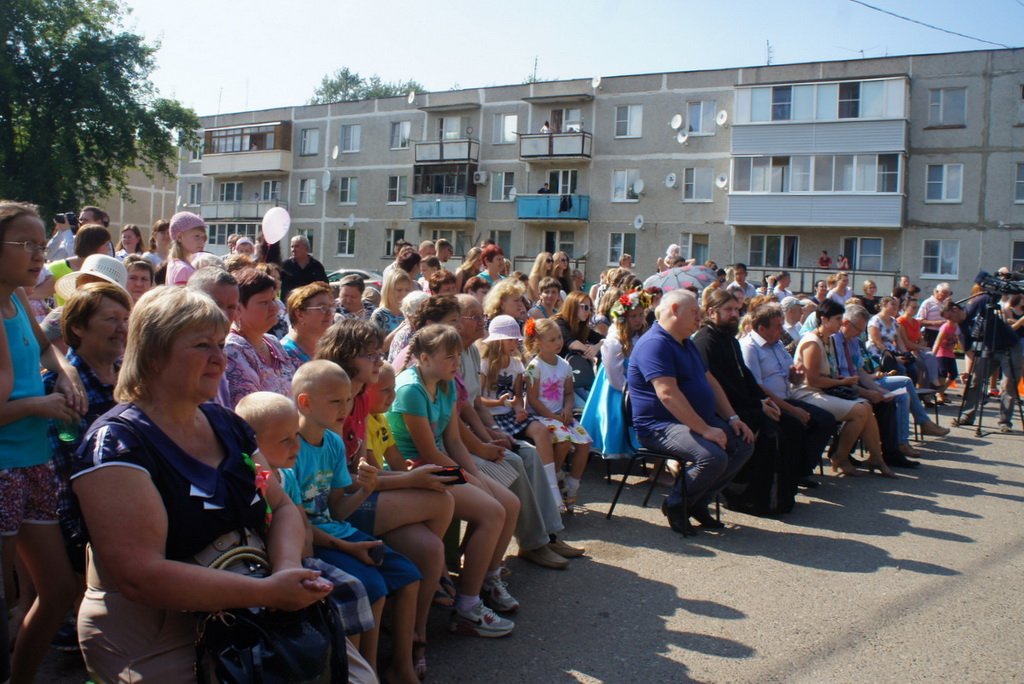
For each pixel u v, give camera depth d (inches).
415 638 132.5
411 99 1421.0
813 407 268.2
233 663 78.7
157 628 85.0
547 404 227.9
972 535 219.1
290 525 94.9
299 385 121.0
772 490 231.1
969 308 465.1
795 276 1125.7
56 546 112.0
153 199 1927.9
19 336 114.3
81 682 123.8
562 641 146.6
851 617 161.2
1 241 109.8
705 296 247.3
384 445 151.7
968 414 398.6
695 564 190.1
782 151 1130.0
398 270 259.3
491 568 158.1
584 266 1268.5
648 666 137.8
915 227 1087.0
